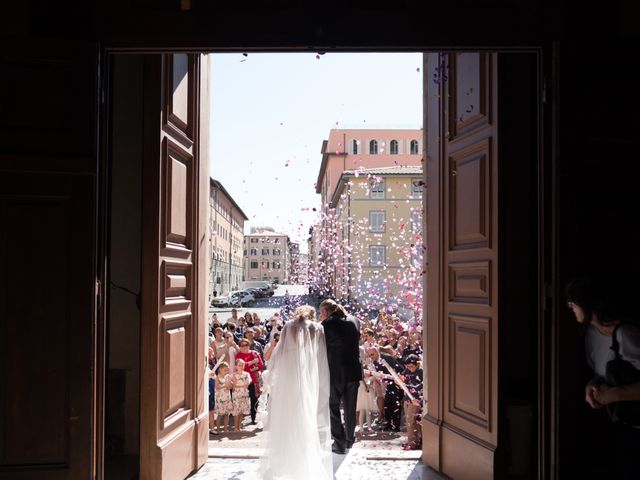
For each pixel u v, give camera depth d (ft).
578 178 10.24
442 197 15.52
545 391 10.59
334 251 49.96
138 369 17.40
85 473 10.12
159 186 13.55
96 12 10.75
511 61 15.94
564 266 10.19
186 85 15.72
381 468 16.01
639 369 8.79
